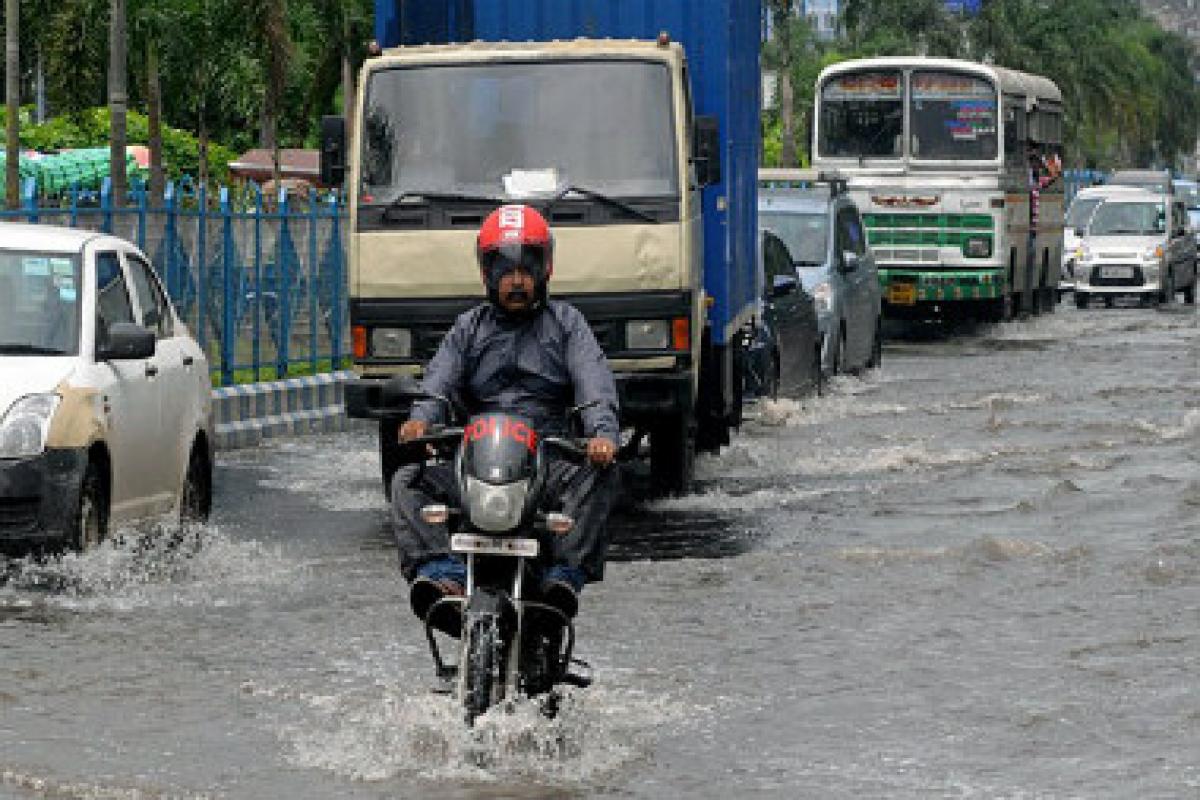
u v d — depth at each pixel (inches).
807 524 971.3
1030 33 7460.6
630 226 1000.9
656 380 1000.9
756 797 502.6
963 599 765.9
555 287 999.6
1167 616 725.9
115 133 2471.7
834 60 6673.2
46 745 550.9
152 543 869.8
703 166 1032.2
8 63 2456.9
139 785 509.7
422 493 538.9
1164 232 3233.3
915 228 2468.0
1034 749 546.6
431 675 641.0
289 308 1537.9
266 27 2920.8
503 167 1016.9
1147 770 524.7
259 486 1157.1
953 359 2084.2
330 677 637.9
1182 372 1878.7
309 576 835.4
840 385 1724.9
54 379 792.9
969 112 2459.4
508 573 526.3
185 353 917.2
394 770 524.1
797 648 679.7
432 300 1013.8
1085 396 1611.7
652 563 849.5
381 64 1034.7
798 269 1717.5
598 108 1017.5
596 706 593.9
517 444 515.2
